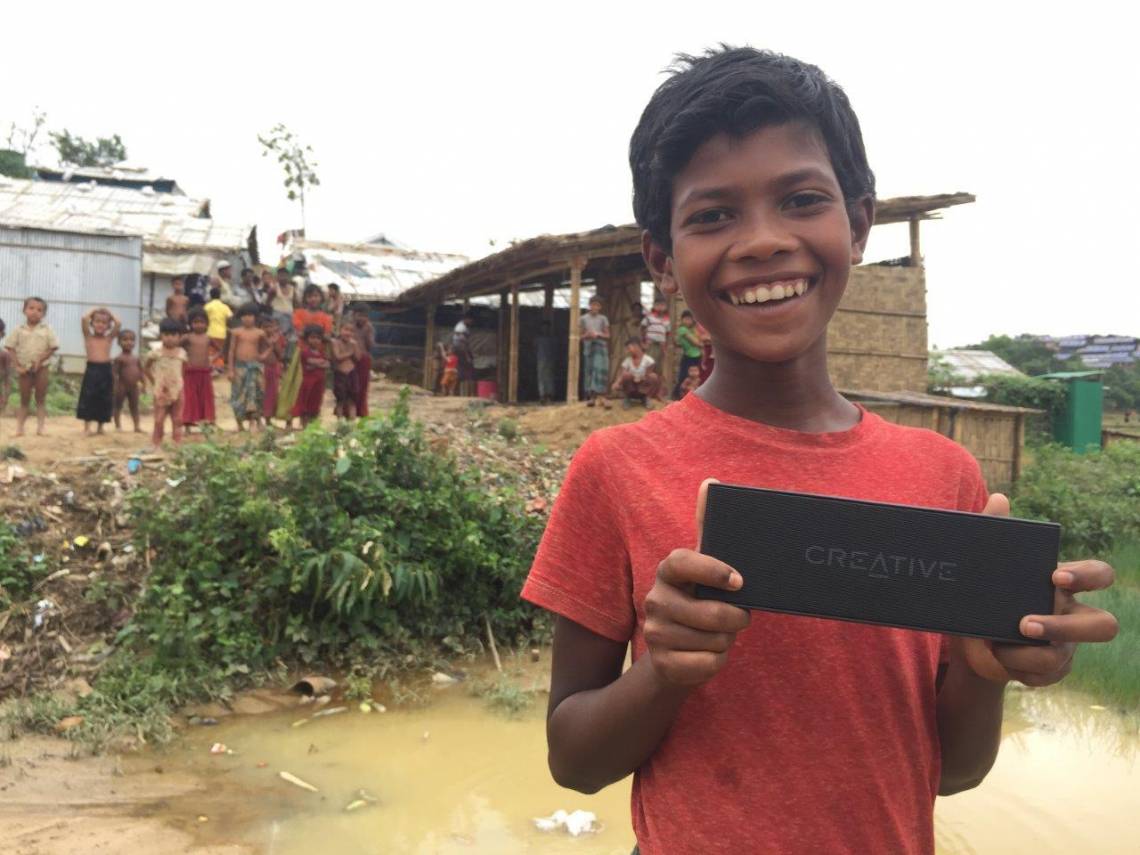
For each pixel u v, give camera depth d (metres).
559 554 1.31
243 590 5.51
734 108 1.21
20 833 3.46
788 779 1.16
